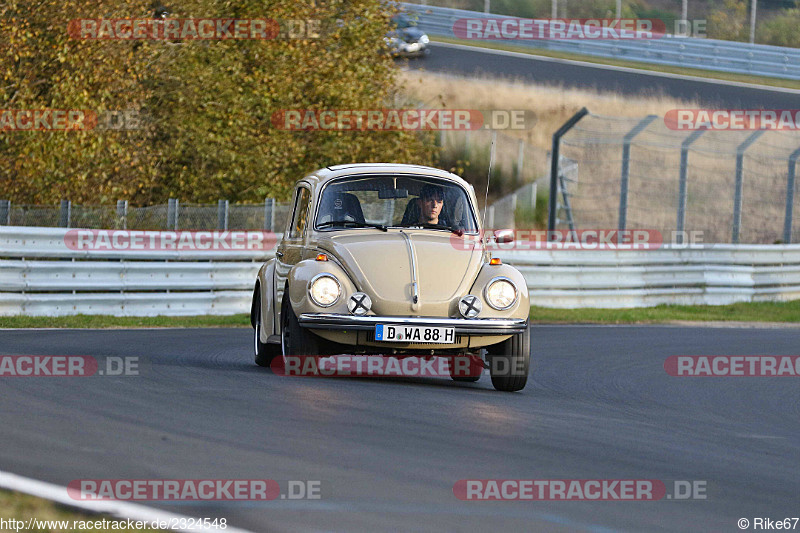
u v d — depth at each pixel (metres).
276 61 79.31
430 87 127.25
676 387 33.88
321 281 28.05
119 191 71.25
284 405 23.45
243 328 50.28
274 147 77.12
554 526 14.38
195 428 20.19
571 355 42.12
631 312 67.12
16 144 70.50
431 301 28.16
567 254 67.69
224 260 58.03
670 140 118.88
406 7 157.88
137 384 26.17
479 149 122.19
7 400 22.73
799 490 17.81
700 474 18.55
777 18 151.50
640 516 15.20
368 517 14.35
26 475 15.80
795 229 107.31
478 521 14.41
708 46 144.88
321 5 83.12
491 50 151.00
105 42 71.81
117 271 53.66
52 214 65.25
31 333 41.97
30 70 72.50
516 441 20.58
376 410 23.36
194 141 77.50
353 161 80.06
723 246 75.38
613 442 21.33
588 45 153.25
